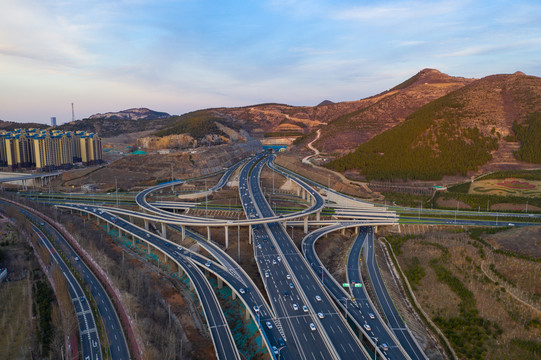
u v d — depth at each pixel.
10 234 183.00
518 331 113.62
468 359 110.38
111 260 162.25
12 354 103.12
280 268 151.25
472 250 151.50
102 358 103.69
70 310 120.25
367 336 111.25
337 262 170.75
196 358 111.06
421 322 128.50
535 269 131.12
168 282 158.25
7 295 131.38
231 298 145.88
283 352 100.31
